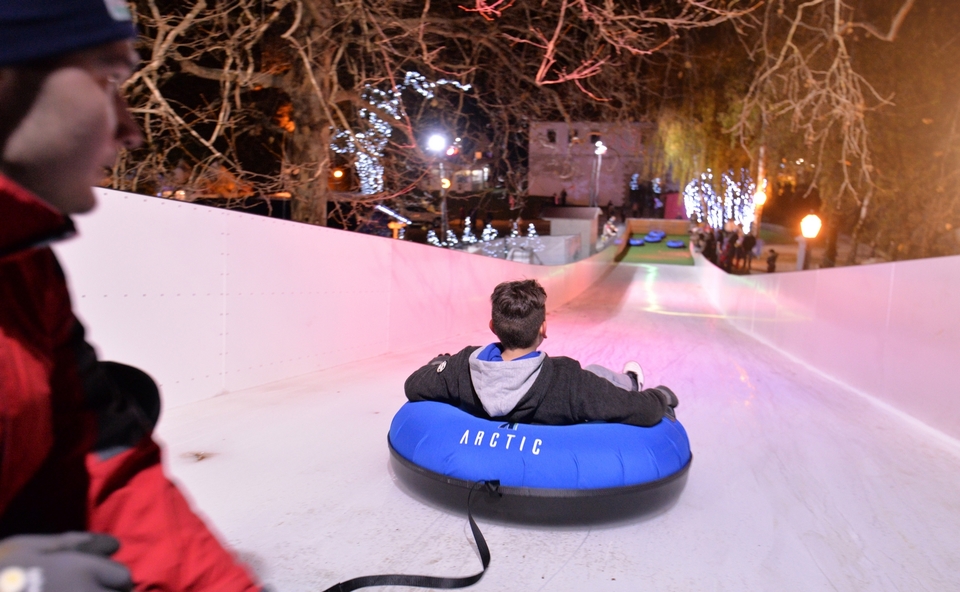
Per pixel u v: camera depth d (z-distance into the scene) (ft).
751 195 67.26
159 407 2.75
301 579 6.66
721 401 16.71
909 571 7.45
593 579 6.89
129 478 2.48
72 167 1.83
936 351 14.21
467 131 35.73
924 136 36.37
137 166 23.06
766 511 9.12
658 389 9.24
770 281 31.07
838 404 16.92
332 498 8.94
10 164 1.74
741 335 34.06
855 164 38.65
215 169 24.84
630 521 8.36
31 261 2.09
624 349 26.50
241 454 10.72
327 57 27.61
